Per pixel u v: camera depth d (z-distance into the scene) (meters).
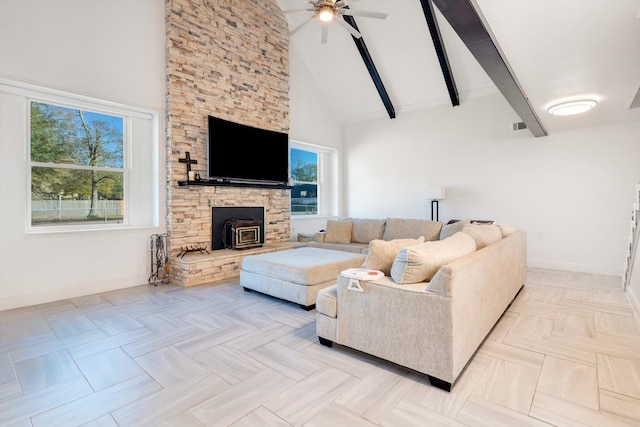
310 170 7.40
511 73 2.83
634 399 1.83
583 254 5.10
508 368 2.17
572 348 2.46
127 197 4.34
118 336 2.69
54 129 3.76
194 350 2.44
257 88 5.58
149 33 4.33
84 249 3.87
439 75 5.99
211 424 1.64
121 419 1.68
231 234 5.04
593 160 4.98
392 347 2.12
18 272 3.43
